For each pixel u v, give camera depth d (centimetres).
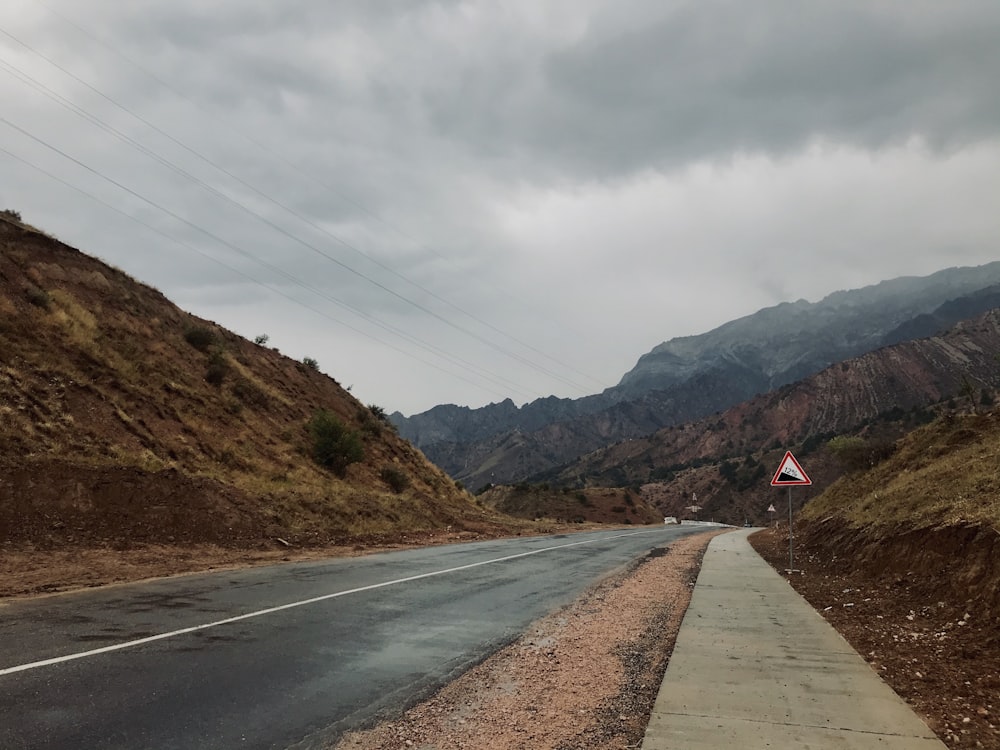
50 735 429
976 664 614
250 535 1770
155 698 512
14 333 2127
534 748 442
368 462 3709
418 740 455
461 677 618
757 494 14912
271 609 898
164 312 3384
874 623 850
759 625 830
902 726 454
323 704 522
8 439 1590
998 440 1506
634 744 448
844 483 2877
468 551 2002
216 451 2403
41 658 609
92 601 910
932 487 1412
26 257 2677
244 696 530
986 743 427
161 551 1436
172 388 2636
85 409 2002
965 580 859
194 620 804
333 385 4616
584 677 625
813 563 1695
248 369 3672
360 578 1261
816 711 488
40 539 1332
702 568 1576
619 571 1577
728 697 524
